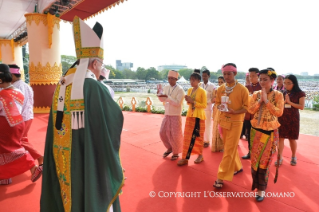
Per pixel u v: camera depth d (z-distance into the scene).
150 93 27.58
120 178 1.76
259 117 2.87
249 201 2.82
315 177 3.49
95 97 1.71
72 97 1.73
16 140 3.13
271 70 2.82
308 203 2.76
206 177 3.52
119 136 1.82
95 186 1.67
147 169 3.83
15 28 14.27
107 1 7.59
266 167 2.82
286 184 3.27
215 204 2.75
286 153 4.62
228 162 3.13
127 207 2.68
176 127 4.18
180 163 3.96
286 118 3.90
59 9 9.52
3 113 2.97
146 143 5.37
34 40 9.61
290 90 3.96
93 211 1.61
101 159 1.74
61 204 1.91
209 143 5.27
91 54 1.82
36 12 9.97
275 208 2.66
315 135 6.11
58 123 1.79
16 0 9.55
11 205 2.75
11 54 16.97
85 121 1.68
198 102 3.89
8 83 3.07
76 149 1.73
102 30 1.91
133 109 11.27
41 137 5.88
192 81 3.98
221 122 3.28
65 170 1.76
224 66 3.23
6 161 3.08
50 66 9.91
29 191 3.10
